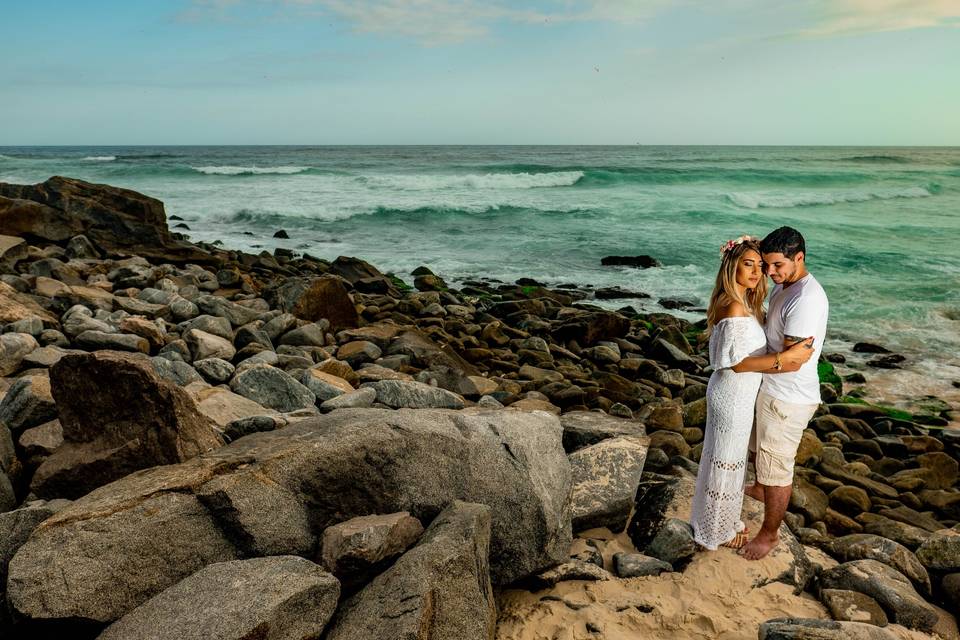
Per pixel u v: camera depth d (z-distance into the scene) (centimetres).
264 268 1587
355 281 1581
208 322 859
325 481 359
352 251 2112
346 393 675
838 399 932
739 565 421
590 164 6188
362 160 7406
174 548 319
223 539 334
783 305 399
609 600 389
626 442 517
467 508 357
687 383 973
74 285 1052
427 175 4422
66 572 292
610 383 905
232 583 288
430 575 300
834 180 4184
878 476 682
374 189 3619
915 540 515
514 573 391
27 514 338
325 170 4919
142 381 385
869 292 1514
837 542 482
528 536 392
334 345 952
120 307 912
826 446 723
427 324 1177
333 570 320
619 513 467
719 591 401
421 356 887
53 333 733
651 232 2355
